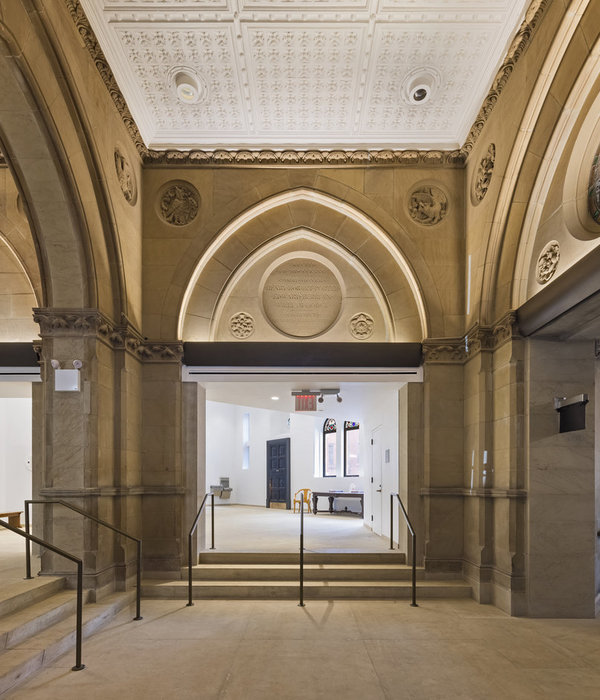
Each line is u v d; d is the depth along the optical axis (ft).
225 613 21.76
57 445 22.15
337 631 19.43
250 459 70.49
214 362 27.89
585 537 21.59
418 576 26.16
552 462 21.85
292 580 25.89
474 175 27.02
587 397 19.72
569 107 19.93
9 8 16.35
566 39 18.85
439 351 27.55
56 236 21.90
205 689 14.58
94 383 22.44
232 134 28.17
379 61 23.41
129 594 23.03
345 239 29.40
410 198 28.76
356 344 27.89
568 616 21.27
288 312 29.86
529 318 21.49
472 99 25.41
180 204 28.66
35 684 14.85
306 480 61.31
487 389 24.59
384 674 15.60
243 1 20.42
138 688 14.62
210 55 23.09
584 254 18.90
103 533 22.57
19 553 28.91
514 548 21.85
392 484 34.45
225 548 29.81
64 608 19.11
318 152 28.48
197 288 29.07
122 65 23.40
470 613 21.85
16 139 19.51
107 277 23.97
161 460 27.02
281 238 29.66
